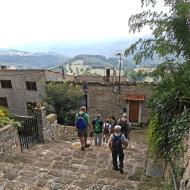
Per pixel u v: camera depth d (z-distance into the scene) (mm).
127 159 8227
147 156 7469
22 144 8727
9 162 7320
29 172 6066
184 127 5070
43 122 9883
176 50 5680
